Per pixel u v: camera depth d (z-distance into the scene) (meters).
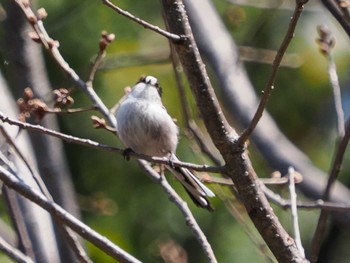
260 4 13.12
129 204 13.46
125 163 13.61
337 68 14.05
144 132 9.22
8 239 9.92
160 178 8.54
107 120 9.28
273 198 8.71
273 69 6.51
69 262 9.58
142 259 13.11
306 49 13.91
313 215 13.62
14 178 7.34
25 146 9.77
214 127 6.84
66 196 10.12
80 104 13.11
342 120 9.17
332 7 8.72
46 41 8.59
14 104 10.40
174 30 6.75
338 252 13.93
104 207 12.29
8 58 10.48
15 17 10.39
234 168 6.89
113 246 7.23
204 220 13.16
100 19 13.23
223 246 13.02
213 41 11.88
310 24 13.92
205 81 6.79
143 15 13.48
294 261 6.91
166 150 9.43
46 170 10.03
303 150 14.35
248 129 6.77
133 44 13.30
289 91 14.24
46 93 10.30
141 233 13.33
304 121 14.35
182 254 11.60
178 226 13.34
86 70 13.03
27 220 9.58
